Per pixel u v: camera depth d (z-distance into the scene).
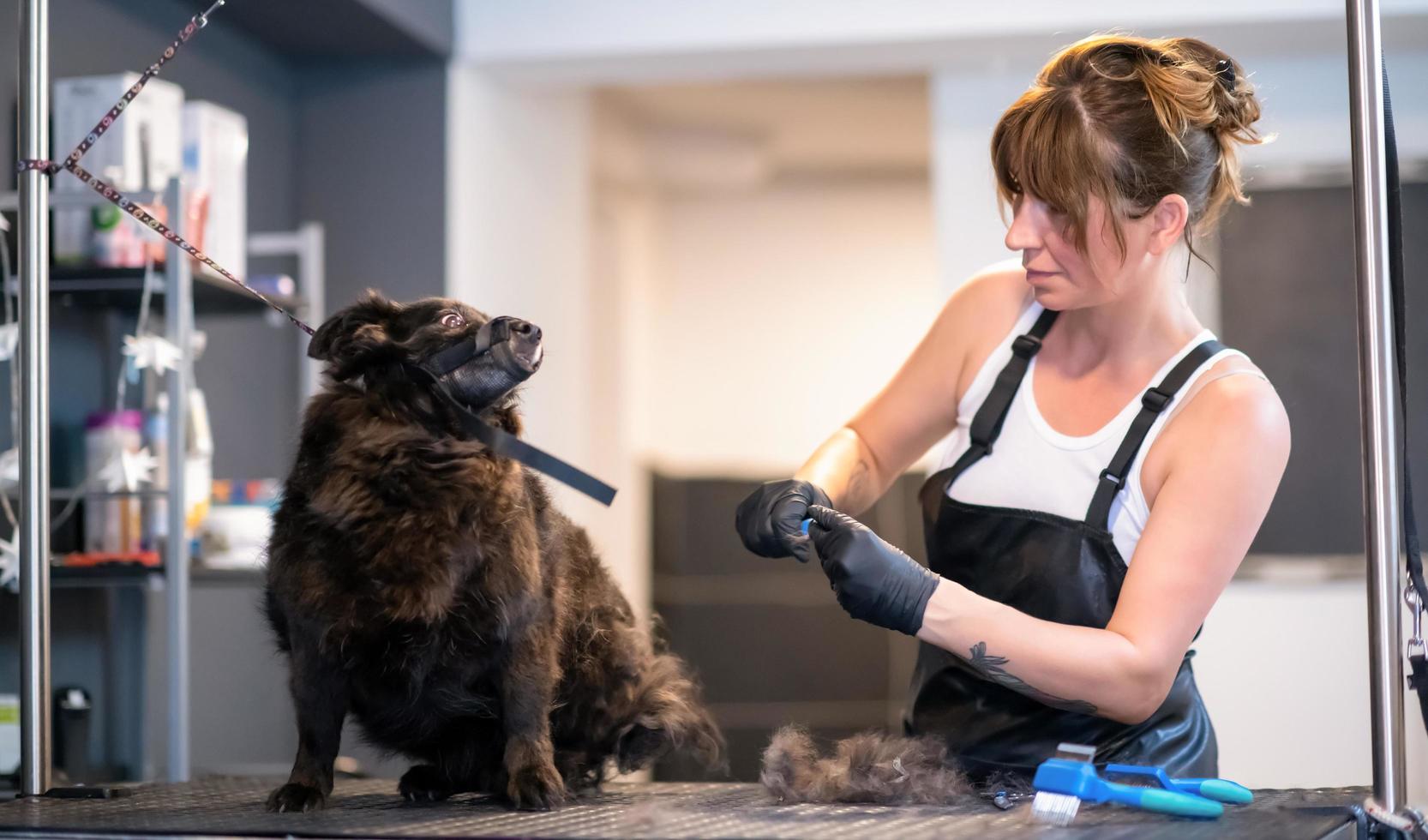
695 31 4.20
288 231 4.28
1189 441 1.47
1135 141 1.43
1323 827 1.16
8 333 2.50
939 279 4.55
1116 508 1.53
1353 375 4.45
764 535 1.54
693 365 8.77
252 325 3.89
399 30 3.97
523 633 1.35
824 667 5.20
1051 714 1.54
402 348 1.33
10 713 2.45
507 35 4.28
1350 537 4.43
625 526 7.90
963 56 4.34
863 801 1.37
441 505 1.30
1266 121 4.47
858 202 8.70
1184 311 1.61
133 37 3.44
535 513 1.42
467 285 4.33
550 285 5.25
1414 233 4.32
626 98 6.64
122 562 2.61
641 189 8.41
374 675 1.35
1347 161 4.43
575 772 1.53
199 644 3.57
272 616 1.48
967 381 1.75
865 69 4.52
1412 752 4.26
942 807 1.33
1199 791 1.34
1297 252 4.47
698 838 1.05
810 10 4.16
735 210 8.77
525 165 4.93
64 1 3.15
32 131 1.52
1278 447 1.46
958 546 1.63
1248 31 4.12
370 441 1.31
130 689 3.21
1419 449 4.25
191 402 2.89
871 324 8.66
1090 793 1.22
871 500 1.82
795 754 1.42
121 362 3.12
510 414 1.47
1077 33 4.07
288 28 3.95
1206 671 4.45
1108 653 1.36
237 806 1.35
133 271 2.66
